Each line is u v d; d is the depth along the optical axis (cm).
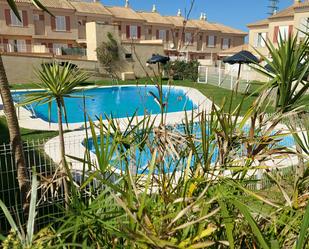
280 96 266
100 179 204
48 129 1247
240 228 206
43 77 584
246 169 213
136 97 2386
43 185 327
